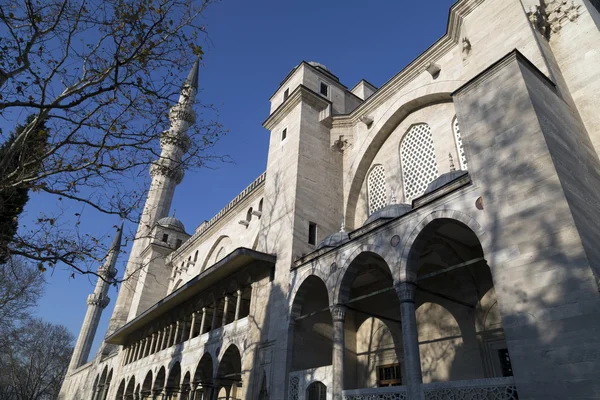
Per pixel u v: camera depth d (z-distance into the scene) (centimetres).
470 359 1432
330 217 2102
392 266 1283
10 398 5866
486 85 1185
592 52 1320
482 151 1120
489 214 1033
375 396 1187
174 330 2716
